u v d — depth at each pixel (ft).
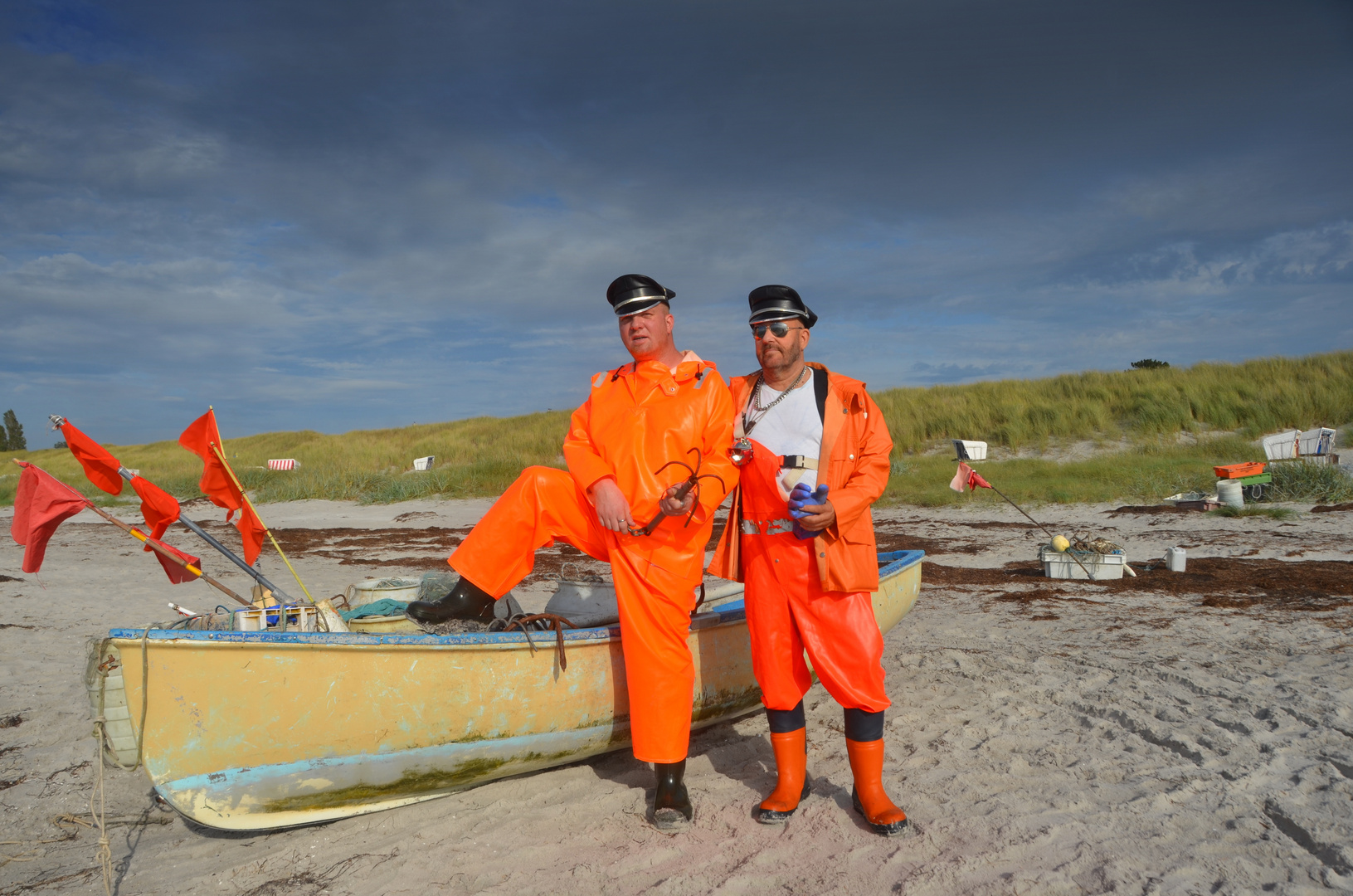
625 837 10.46
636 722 10.66
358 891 9.39
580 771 12.66
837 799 11.32
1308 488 43.80
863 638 10.23
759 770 12.57
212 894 9.47
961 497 51.01
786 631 10.63
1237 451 55.52
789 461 10.23
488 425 114.52
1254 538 35.50
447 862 9.93
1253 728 13.39
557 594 14.28
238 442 134.72
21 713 16.35
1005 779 11.90
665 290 11.23
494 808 11.37
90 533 53.83
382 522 58.39
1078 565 28.55
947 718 14.66
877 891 8.95
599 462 10.80
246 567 12.80
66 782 13.16
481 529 11.53
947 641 20.68
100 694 9.82
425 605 11.82
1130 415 68.49
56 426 11.16
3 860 10.60
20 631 23.67
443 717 10.64
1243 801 10.79
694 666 12.72
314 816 10.71
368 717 10.21
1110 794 11.22
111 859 10.57
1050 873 9.13
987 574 30.63
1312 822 10.05
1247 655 18.25
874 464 10.32
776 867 9.58
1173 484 49.85
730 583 17.13
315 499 71.72
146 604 28.09
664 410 10.65
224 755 9.74
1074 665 17.76
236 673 9.62
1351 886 8.73
